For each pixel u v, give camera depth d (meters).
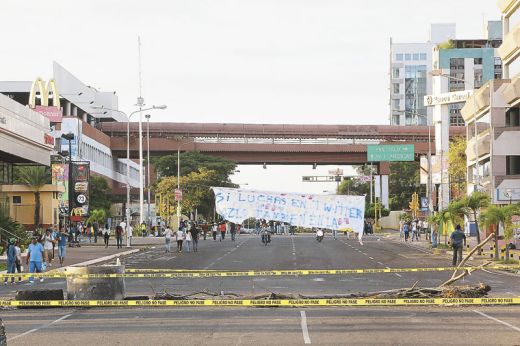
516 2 69.62
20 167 76.25
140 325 17.30
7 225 55.25
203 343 14.62
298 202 18.73
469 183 85.56
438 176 88.62
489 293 24.81
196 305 21.12
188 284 29.28
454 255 40.12
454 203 55.06
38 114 68.00
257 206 18.64
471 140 82.12
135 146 138.62
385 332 15.89
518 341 14.60
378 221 143.62
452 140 130.62
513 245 56.69
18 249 33.28
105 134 139.75
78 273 21.52
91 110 144.25
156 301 20.98
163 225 121.19
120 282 21.88
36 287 29.61
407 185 173.62
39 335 15.93
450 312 19.34
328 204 18.61
